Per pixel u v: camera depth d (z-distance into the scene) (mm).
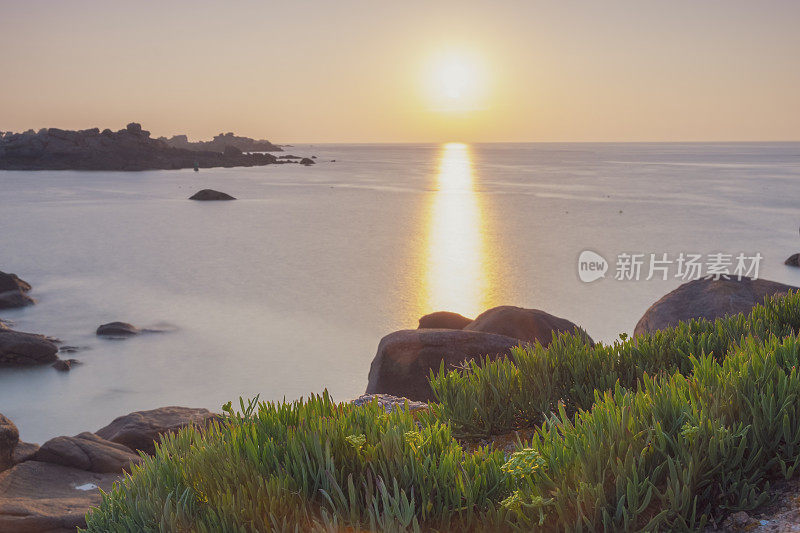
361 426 4469
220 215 76812
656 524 3477
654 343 6742
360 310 30906
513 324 16656
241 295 34625
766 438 4105
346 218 72375
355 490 3762
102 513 4258
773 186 122688
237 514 3609
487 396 6238
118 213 79938
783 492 3900
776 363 4848
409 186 128500
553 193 107250
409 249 49781
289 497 3695
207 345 25703
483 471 3877
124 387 21500
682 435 3955
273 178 161000
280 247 51750
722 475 3877
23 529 6949
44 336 26641
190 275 40719
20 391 21312
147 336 27219
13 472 8648
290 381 21484
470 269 40969
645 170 198750
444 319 20359
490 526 3566
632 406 4250
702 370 4855
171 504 3770
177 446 4723
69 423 18750
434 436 4152
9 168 193375
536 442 4109
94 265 45000
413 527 3348
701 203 87000
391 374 13281
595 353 6582
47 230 64000
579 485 3656
